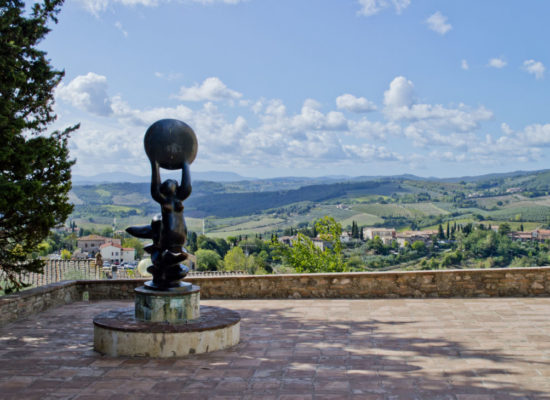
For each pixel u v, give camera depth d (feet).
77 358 23.44
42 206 35.83
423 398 17.48
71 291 41.39
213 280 41.81
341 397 17.76
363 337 27.20
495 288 39.81
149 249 27.27
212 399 17.79
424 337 26.84
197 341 23.98
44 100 38.34
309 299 40.70
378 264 251.80
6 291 37.32
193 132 27.30
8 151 32.32
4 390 18.89
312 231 244.63
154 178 26.63
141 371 21.26
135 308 26.25
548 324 29.58
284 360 22.80
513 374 19.98
